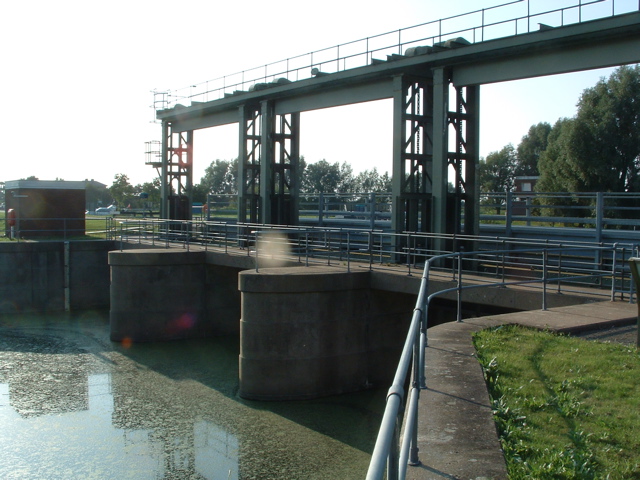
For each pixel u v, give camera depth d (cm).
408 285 1647
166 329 2425
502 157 8756
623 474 505
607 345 886
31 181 3728
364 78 2270
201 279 2489
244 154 2978
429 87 2222
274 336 1658
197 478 1241
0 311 3084
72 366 2069
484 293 1488
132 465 1314
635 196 1930
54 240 3481
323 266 1955
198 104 3241
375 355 1792
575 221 2169
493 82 1920
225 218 3825
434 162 2014
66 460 1349
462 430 562
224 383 1850
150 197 9119
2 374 1981
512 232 2384
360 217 3594
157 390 1797
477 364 771
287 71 2620
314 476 1213
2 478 1277
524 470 494
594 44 1673
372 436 1416
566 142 4416
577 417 622
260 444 1383
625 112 4397
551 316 1109
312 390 1680
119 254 2391
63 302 3212
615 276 1334
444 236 1633
